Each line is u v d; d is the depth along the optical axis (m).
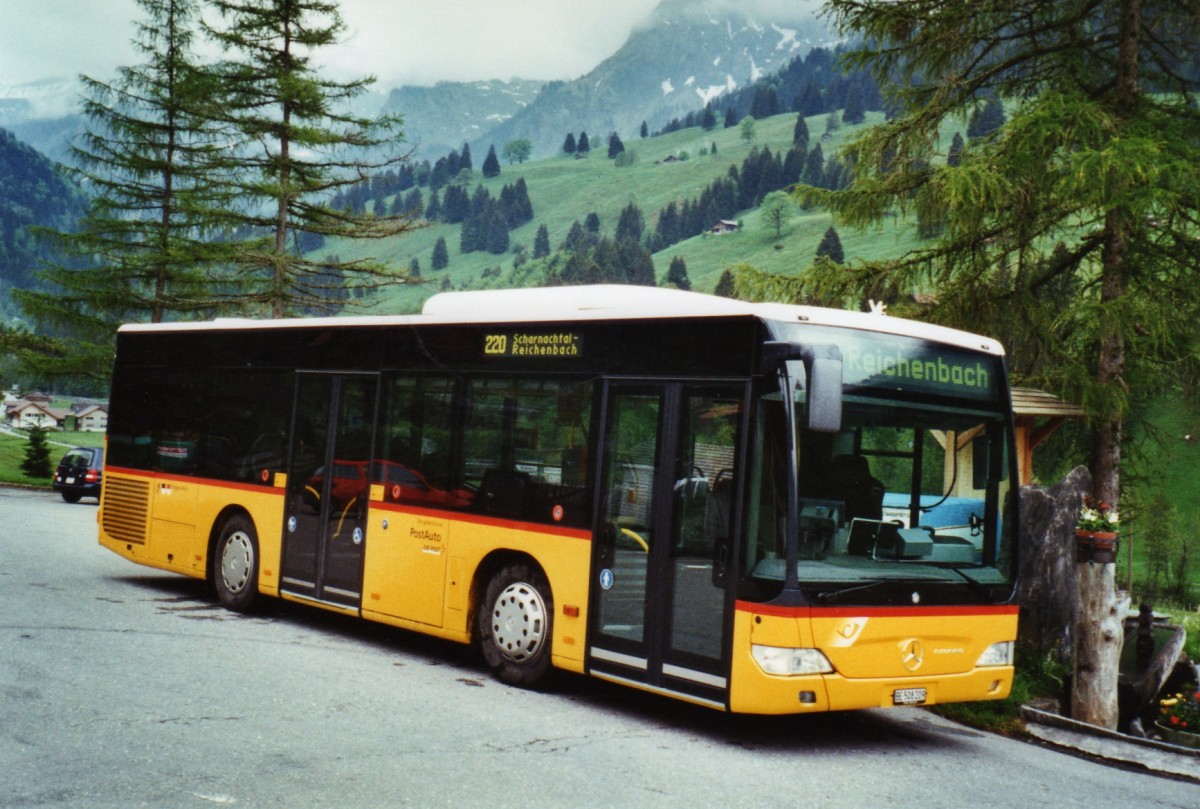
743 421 7.70
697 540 7.90
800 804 6.45
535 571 9.19
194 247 31.55
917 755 8.15
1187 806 7.38
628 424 8.52
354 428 10.89
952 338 8.47
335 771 6.30
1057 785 7.61
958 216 12.18
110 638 9.97
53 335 33.09
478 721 7.86
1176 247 12.20
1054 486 12.22
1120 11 12.69
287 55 30.19
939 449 8.23
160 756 6.36
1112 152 10.86
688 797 6.38
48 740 6.54
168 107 32.56
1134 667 11.40
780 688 7.34
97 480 34.03
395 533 10.28
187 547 12.83
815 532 7.54
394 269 30.30
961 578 8.13
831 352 7.59
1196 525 46.94
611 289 9.12
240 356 12.46
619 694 9.38
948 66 13.35
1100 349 12.45
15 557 15.77
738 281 13.97
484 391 9.69
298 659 9.70
